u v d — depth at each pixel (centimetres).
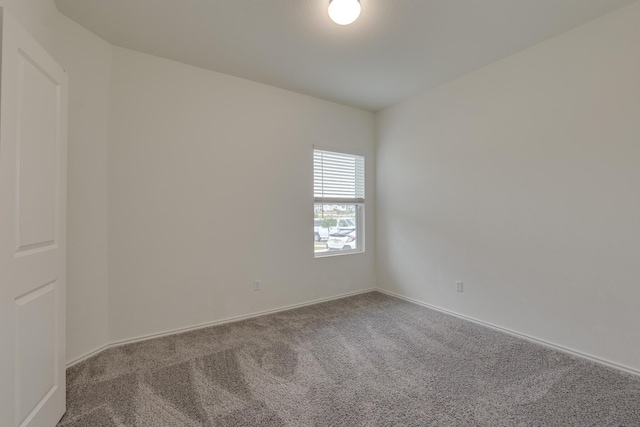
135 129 250
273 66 280
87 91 221
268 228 321
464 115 300
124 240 245
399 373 198
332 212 382
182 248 271
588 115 215
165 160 263
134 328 249
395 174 383
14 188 119
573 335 224
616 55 202
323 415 156
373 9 201
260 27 221
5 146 113
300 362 213
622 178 201
